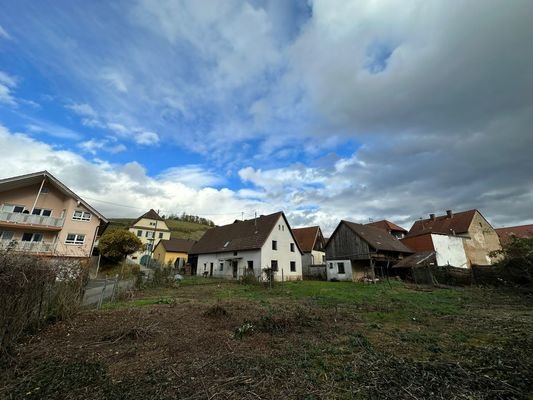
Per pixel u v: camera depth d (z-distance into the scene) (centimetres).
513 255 1694
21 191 2488
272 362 443
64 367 430
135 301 1219
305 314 841
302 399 326
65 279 786
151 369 421
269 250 2873
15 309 489
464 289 1780
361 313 917
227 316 830
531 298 1291
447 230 3703
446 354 491
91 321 754
